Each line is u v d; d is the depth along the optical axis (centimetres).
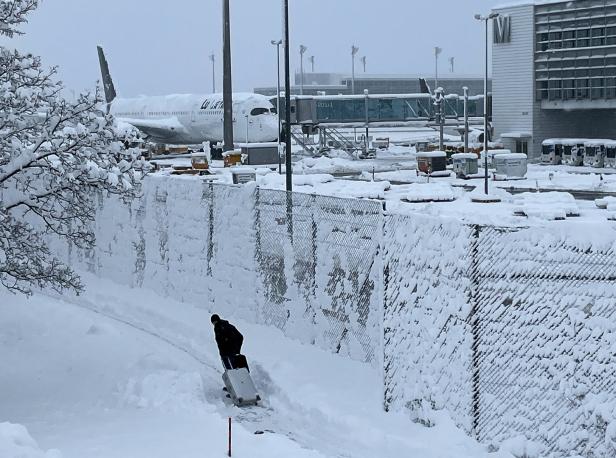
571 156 6925
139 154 1969
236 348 1856
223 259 2448
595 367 1363
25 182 1917
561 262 1395
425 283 1591
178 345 2248
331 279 2008
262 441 1514
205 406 1750
